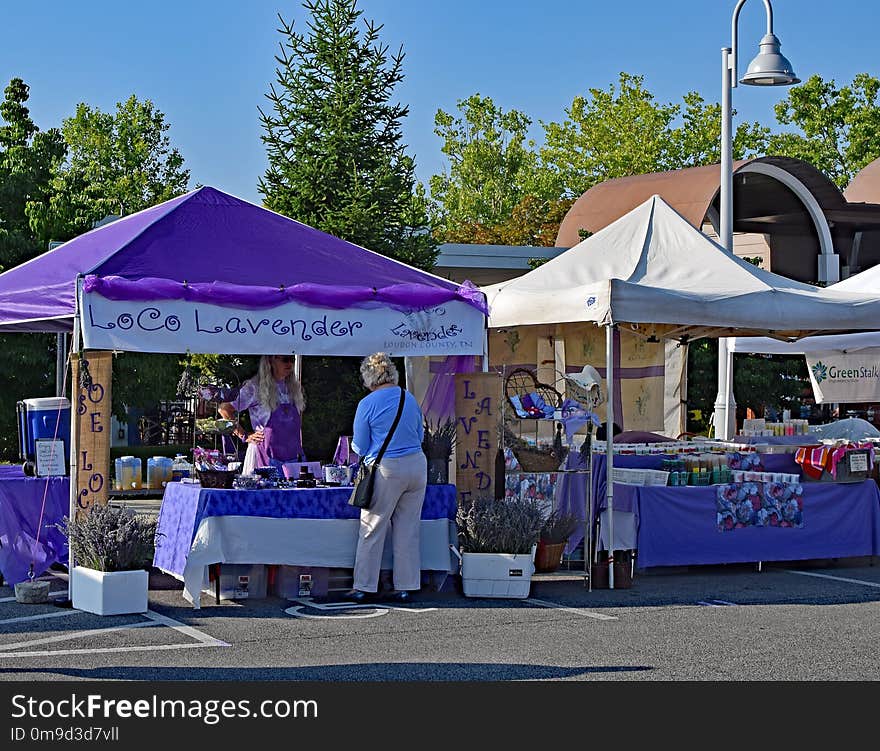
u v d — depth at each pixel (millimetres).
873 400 15102
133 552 8867
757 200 26047
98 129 46406
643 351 15836
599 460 10781
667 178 25453
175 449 21781
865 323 11203
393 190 17766
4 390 19438
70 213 20234
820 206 25078
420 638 8000
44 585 9289
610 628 8398
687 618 8805
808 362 15891
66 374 11008
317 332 9414
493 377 10266
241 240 10047
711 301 10508
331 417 17781
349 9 18141
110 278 8805
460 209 58969
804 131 47812
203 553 9008
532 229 44656
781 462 11906
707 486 10883
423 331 9789
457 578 9906
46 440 10039
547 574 10852
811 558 11258
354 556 9461
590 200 26734
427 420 10547
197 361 17781
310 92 17938
